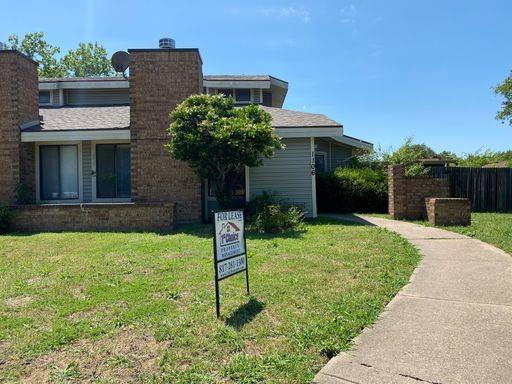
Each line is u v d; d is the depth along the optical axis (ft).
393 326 14.52
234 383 11.16
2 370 12.19
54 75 138.21
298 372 11.55
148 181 44.11
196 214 44.19
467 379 11.03
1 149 45.01
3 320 15.81
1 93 45.16
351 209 54.29
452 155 112.98
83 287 19.89
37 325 15.35
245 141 37.63
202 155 38.70
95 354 13.01
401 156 59.26
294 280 20.02
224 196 42.14
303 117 52.26
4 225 40.86
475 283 19.39
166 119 44.19
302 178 47.78
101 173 47.91
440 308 16.19
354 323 14.64
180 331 14.38
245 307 16.53
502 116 96.02
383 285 19.11
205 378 11.37
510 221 41.75
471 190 56.75
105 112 53.78
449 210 39.04
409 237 32.19
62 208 41.65
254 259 24.68
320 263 23.48
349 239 31.27
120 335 14.32
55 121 49.60
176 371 11.80
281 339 13.60
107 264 24.38
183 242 31.58
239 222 18.04
